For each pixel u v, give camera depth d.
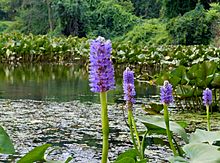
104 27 36.09
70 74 12.87
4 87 9.01
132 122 2.72
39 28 38.75
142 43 31.03
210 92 3.33
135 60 13.81
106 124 1.85
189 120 5.65
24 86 9.29
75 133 4.89
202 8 28.72
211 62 6.46
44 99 7.44
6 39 19.58
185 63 11.26
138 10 41.47
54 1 35.66
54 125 5.30
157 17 40.41
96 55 1.74
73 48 17.73
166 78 6.51
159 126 2.68
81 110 6.38
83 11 35.34
